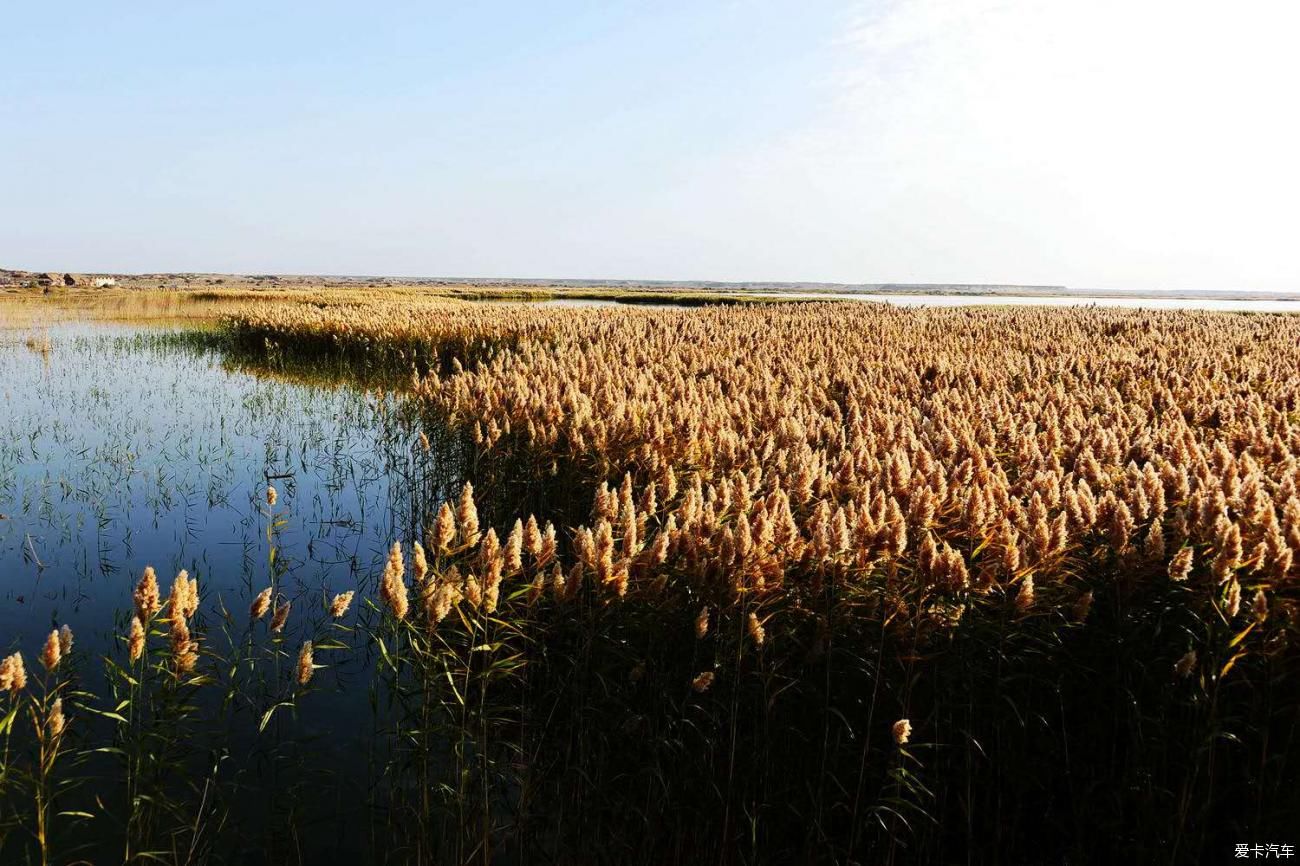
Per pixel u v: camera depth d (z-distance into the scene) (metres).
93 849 5.03
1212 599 4.76
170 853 4.97
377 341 26.39
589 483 9.62
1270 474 8.09
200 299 60.16
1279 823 4.67
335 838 5.33
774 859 5.23
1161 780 4.96
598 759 5.77
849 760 5.35
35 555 9.97
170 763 5.06
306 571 9.76
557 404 10.85
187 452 15.39
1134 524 6.00
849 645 5.46
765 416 11.06
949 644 5.14
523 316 31.30
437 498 12.17
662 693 5.57
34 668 7.05
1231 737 4.52
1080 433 10.04
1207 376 16.70
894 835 5.19
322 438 16.75
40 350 31.25
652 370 16.36
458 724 6.11
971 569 5.62
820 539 5.37
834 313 41.12
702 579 5.49
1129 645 5.28
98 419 18.33
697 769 5.41
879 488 6.94
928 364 17.53
